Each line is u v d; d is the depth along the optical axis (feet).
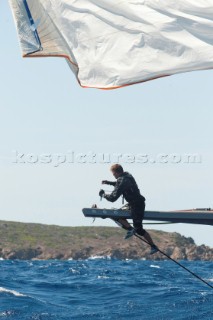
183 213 120.88
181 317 182.29
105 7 122.21
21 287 281.33
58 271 472.85
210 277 400.26
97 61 123.44
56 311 194.39
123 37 121.80
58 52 125.70
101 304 215.92
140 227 127.13
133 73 121.60
